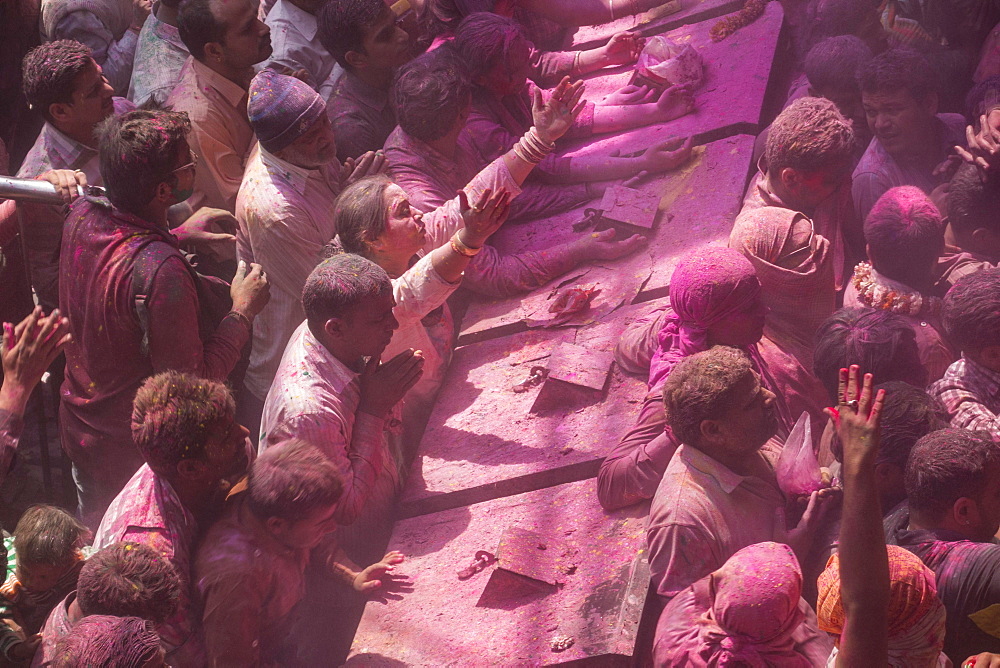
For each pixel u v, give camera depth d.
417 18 6.38
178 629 3.23
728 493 3.33
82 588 3.03
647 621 3.36
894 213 4.37
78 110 4.62
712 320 3.76
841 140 4.34
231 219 4.90
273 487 3.23
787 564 2.85
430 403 4.64
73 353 4.16
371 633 3.60
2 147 5.73
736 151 5.38
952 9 6.31
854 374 2.58
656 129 5.71
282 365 3.89
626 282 4.82
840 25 6.00
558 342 4.65
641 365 4.35
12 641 3.38
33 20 7.28
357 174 4.72
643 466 3.65
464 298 5.20
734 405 3.27
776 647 2.87
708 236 4.90
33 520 3.58
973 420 3.90
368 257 4.19
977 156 4.52
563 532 3.78
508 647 3.39
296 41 6.38
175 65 6.13
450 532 3.96
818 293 4.26
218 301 4.25
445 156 5.10
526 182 5.55
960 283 4.02
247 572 3.25
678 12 6.84
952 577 3.10
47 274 4.89
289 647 3.81
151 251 3.91
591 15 6.84
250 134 5.48
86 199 4.07
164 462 3.33
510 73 5.40
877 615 2.48
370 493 3.96
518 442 4.23
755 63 6.02
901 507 3.43
